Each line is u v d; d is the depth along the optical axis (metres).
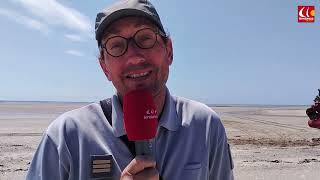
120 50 0.50
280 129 6.61
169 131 0.56
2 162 3.06
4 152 3.56
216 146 0.60
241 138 5.04
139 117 0.47
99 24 0.50
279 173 2.72
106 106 0.56
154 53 0.50
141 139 0.47
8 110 17.89
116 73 0.51
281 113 16.47
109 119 0.55
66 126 0.55
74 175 0.54
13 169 2.82
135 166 0.44
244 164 3.03
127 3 0.50
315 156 3.51
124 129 0.53
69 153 0.53
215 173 0.62
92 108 0.56
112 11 0.49
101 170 0.52
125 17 0.49
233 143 4.46
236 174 2.66
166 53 0.54
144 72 0.50
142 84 0.50
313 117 4.72
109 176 0.52
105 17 0.49
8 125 7.04
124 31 0.50
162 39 0.52
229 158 0.63
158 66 0.51
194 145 0.57
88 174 0.52
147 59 0.50
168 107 0.57
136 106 0.47
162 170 0.55
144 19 0.50
